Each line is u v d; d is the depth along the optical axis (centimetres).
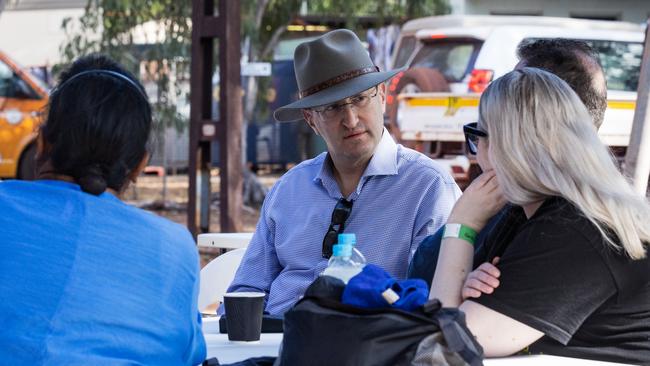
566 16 2236
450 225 337
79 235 263
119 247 267
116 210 272
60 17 1956
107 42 1481
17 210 263
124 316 262
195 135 1009
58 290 257
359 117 423
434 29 1231
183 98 1565
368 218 428
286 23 1675
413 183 428
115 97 275
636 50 1268
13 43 1967
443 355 263
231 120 1004
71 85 276
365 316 265
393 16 1709
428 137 1170
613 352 299
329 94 423
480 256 339
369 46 1781
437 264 337
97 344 257
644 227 299
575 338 303
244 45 1605
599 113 374
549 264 296
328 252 429
